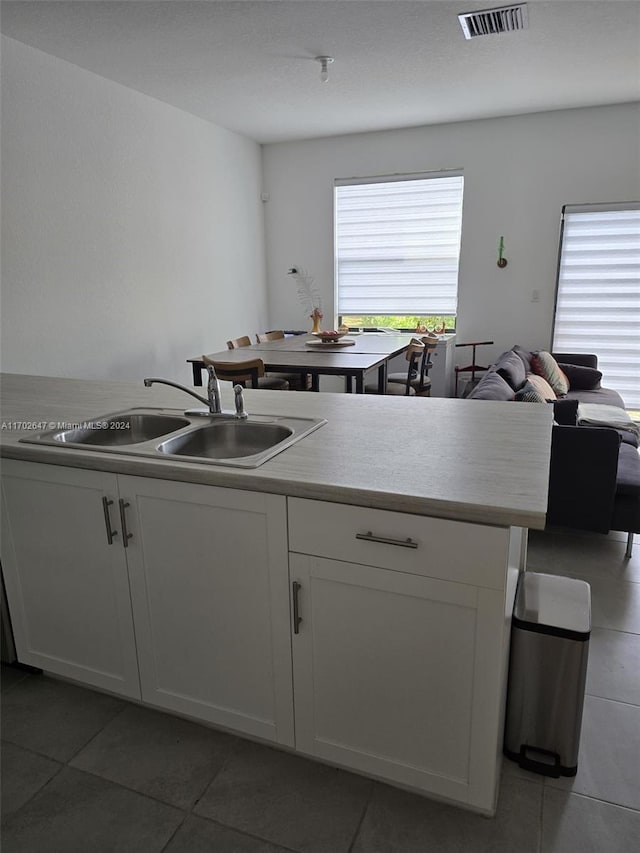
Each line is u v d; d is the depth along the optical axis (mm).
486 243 5750
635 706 1785
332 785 1515
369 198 6117
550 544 2963
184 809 1453
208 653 1558
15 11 3107
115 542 1586
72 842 1374
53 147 3770
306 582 1366
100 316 4289
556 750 1524
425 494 1194
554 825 1389
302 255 6492
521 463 1398
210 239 5570
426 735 1346
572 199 5398
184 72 4062
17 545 1755
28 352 3730
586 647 1441
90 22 3256
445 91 4598
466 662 1252
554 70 4141
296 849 1342
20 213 3580
